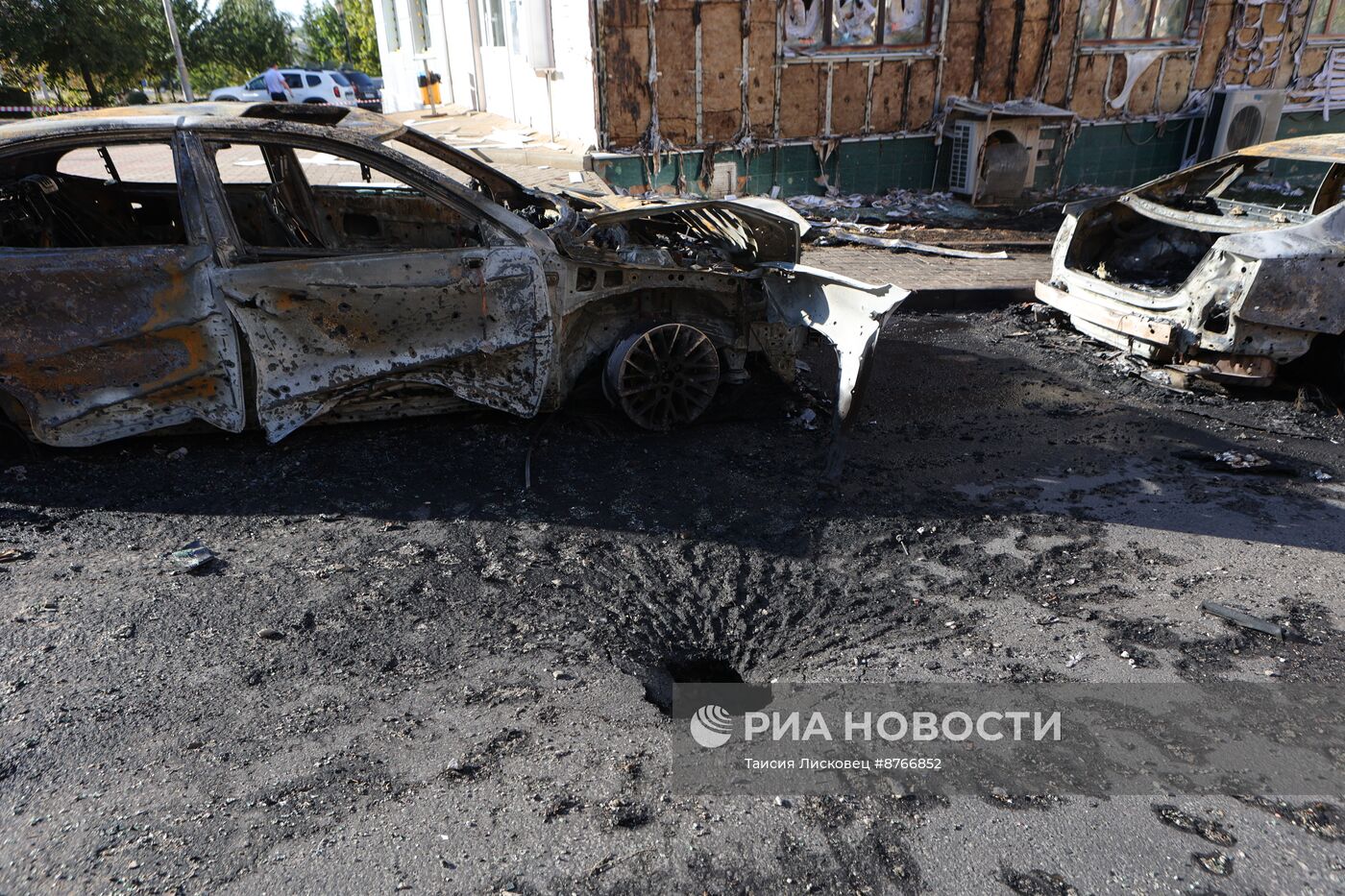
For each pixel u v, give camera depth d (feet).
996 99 39.01
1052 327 23.11
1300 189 19.16
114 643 9.26
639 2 32.24
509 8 42.11
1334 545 12.32
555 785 7.65
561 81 36.86
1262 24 41.42
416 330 13.15
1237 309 16.61
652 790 7.64
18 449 13.20
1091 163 41.91
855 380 13.24
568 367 14.87
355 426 14.65
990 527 12.67
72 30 89.81
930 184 39.63
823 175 37.78
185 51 115.14
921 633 10.18
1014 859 7.02
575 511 12.57
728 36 33.94
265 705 8.48
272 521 11.93
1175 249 21.68
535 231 13.48
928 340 22.18
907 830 7.30
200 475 12.96
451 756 7.94
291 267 12.34
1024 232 34.12
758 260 16.16
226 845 6.86
